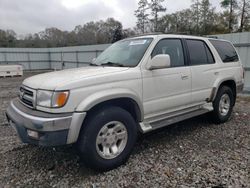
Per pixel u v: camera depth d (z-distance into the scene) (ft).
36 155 11.80
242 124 16.48
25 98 10.09
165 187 8.91
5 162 11.14
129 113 10.73
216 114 15.89
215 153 11.73
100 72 10.16
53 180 9.57
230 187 8.78
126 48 12.82
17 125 9.37
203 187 8.84
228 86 17.12
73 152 11.98
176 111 13.08
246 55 32.42
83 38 147.84
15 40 158.10
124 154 10.50
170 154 11.71
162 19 124.06
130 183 9.25
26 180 9.59
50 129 8.51
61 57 99.35
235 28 111.45
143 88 11.05
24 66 103.86
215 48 15.83
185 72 13.02
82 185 9.18
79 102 9.04
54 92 8.78
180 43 13.44
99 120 9.57
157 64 10.89
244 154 11.57
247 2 105.50
